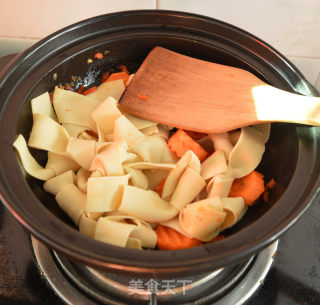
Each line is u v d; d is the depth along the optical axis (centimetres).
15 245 77
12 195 61
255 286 75
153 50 87
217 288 75
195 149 82
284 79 82
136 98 84
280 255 78
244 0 93
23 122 76
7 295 72
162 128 88
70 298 73
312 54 103
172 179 80
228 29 84
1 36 104
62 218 77
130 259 54
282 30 98
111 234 68
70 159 82
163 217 75
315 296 73
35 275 74
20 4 96
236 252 55
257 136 84
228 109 81
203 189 81
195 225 71
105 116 84
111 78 93
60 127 81
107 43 85
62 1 95
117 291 74
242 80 82
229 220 74
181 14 84
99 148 79
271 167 82
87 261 54
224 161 79
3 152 67
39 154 83
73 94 87
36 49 78
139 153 82
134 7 97
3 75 74
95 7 97
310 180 65
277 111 76
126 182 76
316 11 93
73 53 83
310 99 75
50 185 78
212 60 89
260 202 81
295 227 81
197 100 83
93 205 73
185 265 53
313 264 77
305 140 71
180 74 85
